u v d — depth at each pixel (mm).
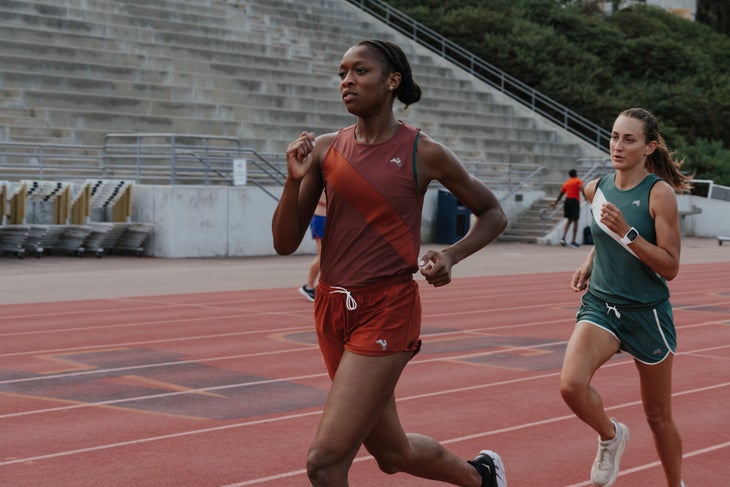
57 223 26891
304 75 44469
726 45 74188
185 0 46188
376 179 5258
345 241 5328
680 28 75188
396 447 5496
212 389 10609
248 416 9359
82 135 33031
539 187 42656
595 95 54562
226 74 41844
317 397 10250
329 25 51250
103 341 13766
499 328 15727
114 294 19375
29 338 13953
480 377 11508
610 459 6562
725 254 34531
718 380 11617
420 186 5348
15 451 8023
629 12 71812
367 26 53406
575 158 47094
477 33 57281
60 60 36688
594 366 6508
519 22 58938
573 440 8578
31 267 24188
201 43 43312
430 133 44531
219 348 13266
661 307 6594
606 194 6758
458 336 14820
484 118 48031
